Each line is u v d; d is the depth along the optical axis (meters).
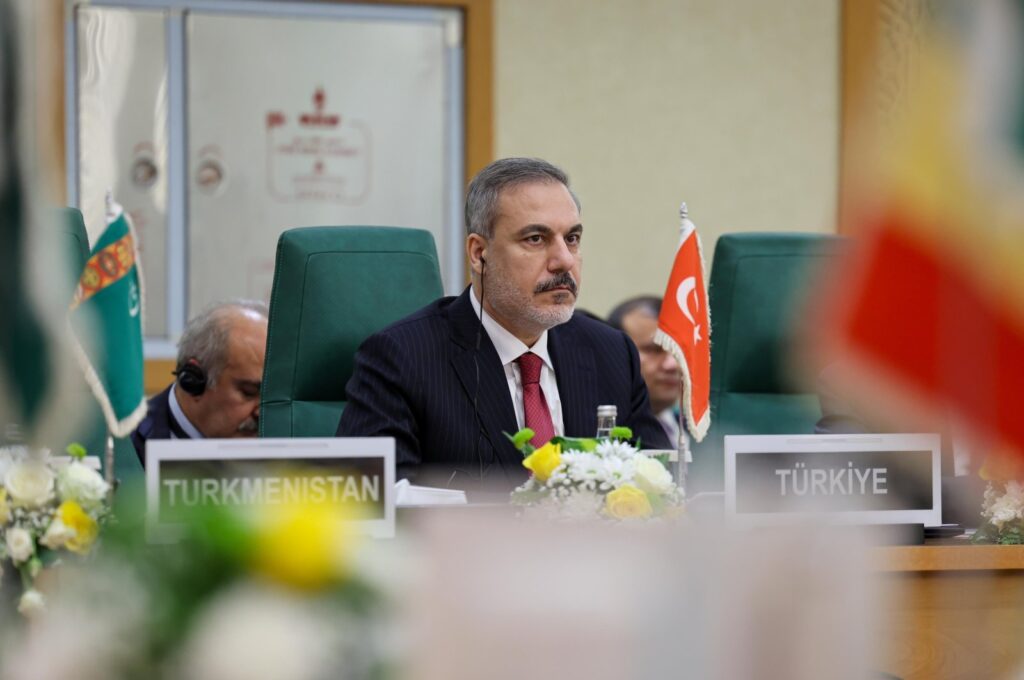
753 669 1.20
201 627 1.33
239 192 13.97
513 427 7.73
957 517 5.63
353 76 14.18
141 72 13.69
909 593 5.00
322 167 14.16
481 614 1.19
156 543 1.43
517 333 7.88
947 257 1.25
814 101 15.16
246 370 8.48
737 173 15.04
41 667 1.33
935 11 1.26
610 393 8.13
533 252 7.71
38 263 1.33
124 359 4.92
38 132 1.34
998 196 1.24
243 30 13.91
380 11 14.19
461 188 14.43
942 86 1.25
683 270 7.16
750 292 9.07
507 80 14.49
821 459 5.39
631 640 1.19
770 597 1.21
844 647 1.22
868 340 1.27
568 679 1.18
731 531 1.24
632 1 14.77
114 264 4.91
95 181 13.60
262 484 3.09
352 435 7.66
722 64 14.98
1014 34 1.23
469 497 5.71
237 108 13.94
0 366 1.32
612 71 14.74
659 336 7.09
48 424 1.34
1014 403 1.24
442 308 8.12
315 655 1.31
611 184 14.80
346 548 1.35
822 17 15.12
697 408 7.10
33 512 4.03
